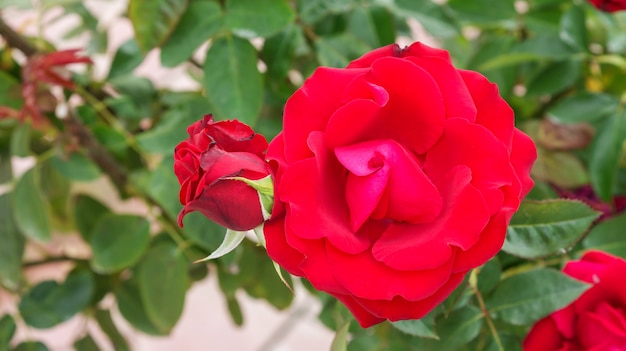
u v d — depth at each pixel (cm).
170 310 48
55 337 87
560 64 48
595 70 53
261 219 30
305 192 30
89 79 50
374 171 30
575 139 49
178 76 88
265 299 54
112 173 49
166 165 46
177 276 48
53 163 48
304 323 90
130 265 51
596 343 37
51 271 73
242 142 31
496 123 32
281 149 31
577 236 36
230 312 57
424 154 32
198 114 47
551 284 37
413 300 30
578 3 50
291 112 31
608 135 47
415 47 32
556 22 50
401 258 30
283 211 30
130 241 48
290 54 46
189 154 30
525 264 41
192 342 90
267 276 52
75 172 48
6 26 46
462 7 50
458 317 39
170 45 44
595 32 53
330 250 30
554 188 50
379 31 47
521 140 32
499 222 30
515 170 32
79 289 51
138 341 90
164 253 48
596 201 52
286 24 43
